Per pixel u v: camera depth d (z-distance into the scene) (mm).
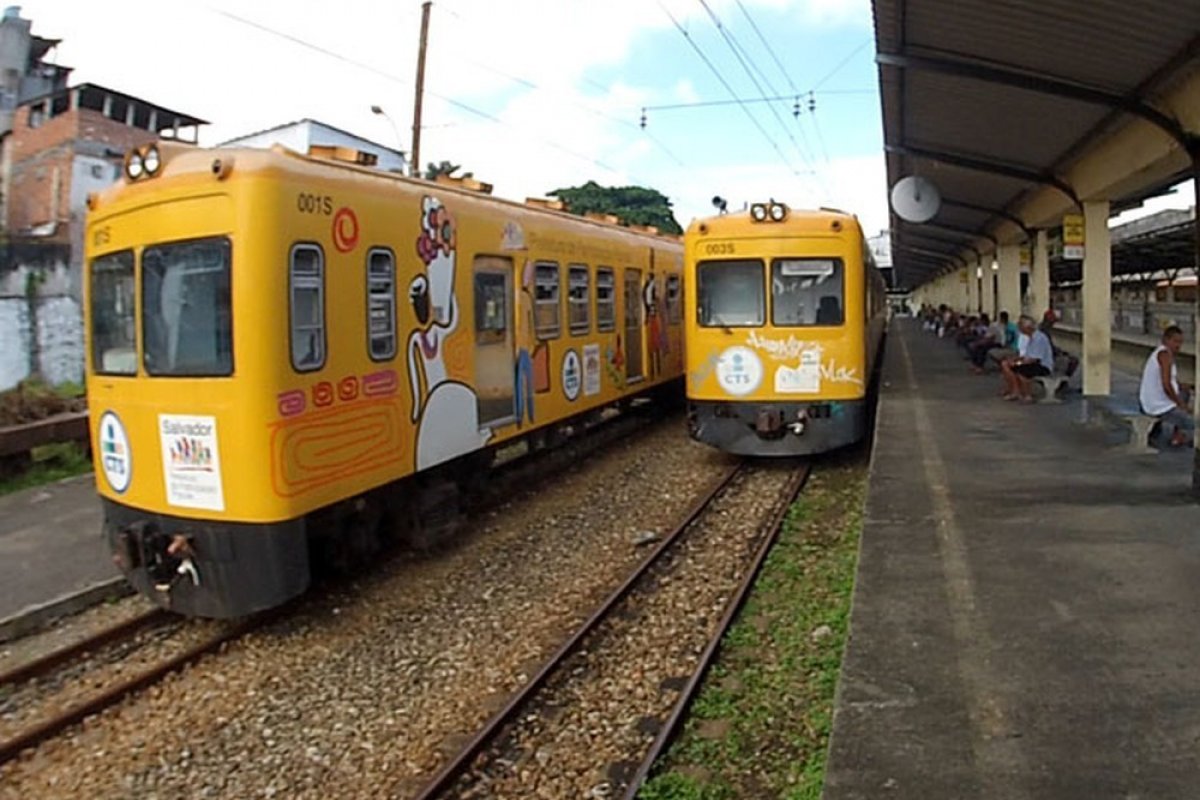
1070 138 11836
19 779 5148
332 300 7156
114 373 7363
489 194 10070
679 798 4527
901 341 34125
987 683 4379
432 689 6039
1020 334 15523
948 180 17078
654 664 6234
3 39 27984
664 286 16375
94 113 22766
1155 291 39281
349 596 7824
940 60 9102
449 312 8812
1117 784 3447
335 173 7305
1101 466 9289
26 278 19766
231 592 6773
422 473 8789
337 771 5078
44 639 7102
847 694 4328
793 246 11898
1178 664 4504
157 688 6211
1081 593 5559
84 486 11750
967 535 6914
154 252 6945
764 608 7145
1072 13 7383
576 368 12062
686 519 9703
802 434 11938
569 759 5082
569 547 9062
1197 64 7781
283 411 6652
